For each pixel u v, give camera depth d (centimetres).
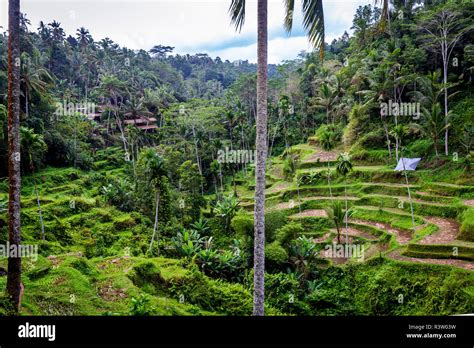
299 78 6309
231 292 1717
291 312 1842
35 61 5784
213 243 2881
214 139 4928
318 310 1880
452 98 3581
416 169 3192
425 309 1669
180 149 4828
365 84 4378
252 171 5009
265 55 984
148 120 6544
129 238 2838
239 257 2264
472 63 3556
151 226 3161
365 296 1864
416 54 3759
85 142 5891
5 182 3509
